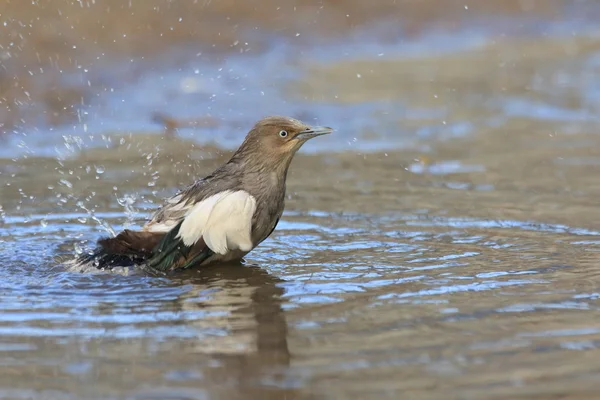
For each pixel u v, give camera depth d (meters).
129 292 9.78
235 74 22.72
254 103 20.64
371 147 17.62
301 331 8.55
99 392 7.27
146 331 8.59
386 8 30.73
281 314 9.02
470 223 12.53
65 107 18.92
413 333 8.44
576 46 27.80
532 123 19.47
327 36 27.58
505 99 21.70
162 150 16.95
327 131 10.72
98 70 21.09
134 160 16.25
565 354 7.91
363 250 11.34
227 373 7.61
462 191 14.34
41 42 21.41
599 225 12.29
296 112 20.20
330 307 9.24
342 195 14.18
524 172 15.48
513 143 17.75
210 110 19.72
